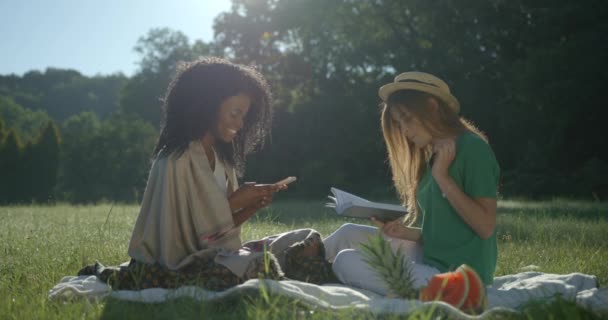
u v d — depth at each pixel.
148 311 3.05
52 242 6.45
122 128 60.72
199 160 3.67
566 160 29.98
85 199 54.19
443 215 3.72
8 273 4.44
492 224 3.55
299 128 37.56
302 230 4.03
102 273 3.78
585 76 26.86
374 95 37.19
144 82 69.12
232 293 3.13
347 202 3.78
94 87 156.25
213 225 3.63
